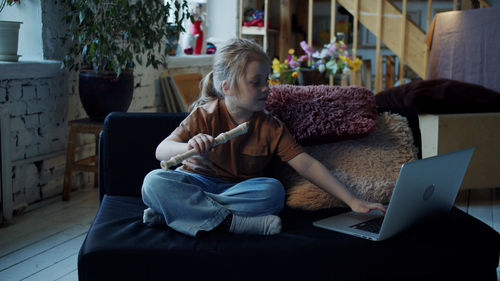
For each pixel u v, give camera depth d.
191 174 1.41
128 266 1.15
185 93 3.91
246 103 1.39
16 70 2.37
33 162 2.59
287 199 1.51
